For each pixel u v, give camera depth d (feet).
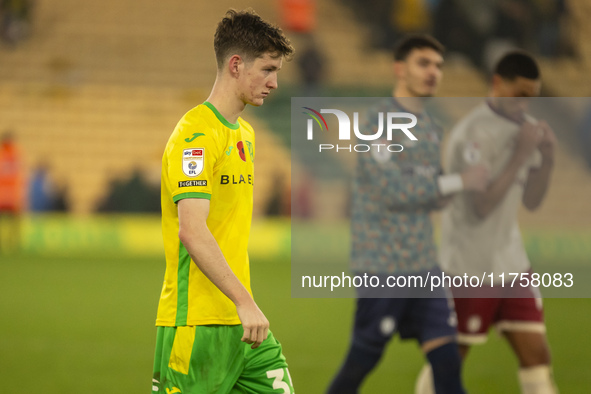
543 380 52.85
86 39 270.26
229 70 34.22
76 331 96.73
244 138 35.24
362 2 275.18
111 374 72.54
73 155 242.99
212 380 34.27
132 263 179.52
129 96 256.93
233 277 32.09
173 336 34.37
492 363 79.05
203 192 32.53
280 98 237.45
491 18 244.42
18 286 139.44
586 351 86.22
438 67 52.29
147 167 230.68
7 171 188.34
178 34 274.98
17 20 263.90
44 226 203.21
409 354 84.33
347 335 96.94
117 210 202.18
